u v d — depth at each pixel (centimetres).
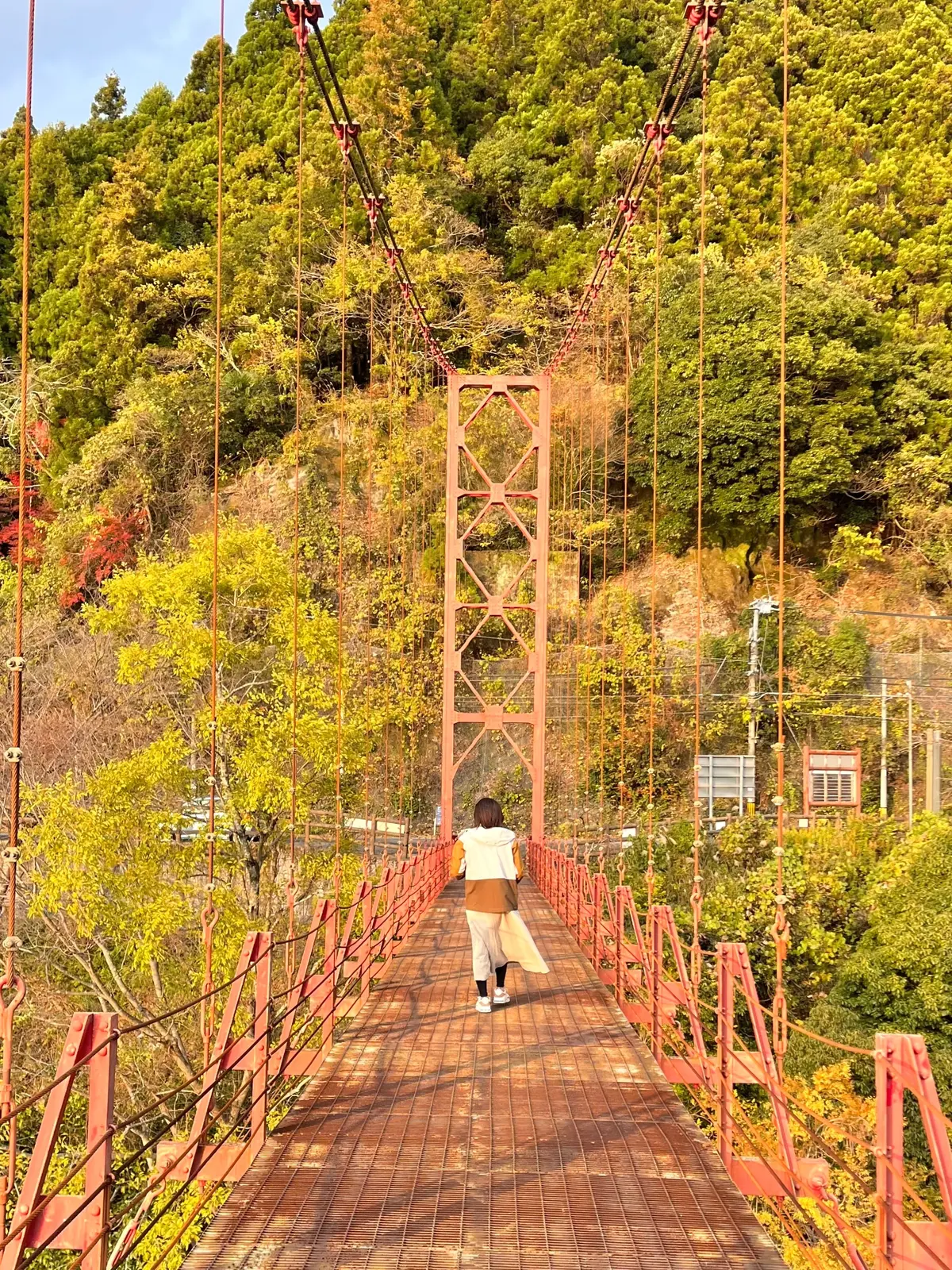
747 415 2995
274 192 3684
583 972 880
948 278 3353
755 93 3603
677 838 2155
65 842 1474
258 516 2903
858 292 3278
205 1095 425
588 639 2792
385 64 3756
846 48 3722
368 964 770
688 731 2683
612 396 3105
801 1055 1630
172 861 1612
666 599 3048
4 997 328
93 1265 303
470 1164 419
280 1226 358
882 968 1647
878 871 1948
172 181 3944
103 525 2934
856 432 3095
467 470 3062
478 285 3344
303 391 3192
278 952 1722
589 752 2559
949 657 2823
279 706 1822
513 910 703
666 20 4119
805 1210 353
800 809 2570
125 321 3534
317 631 1773
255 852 1809
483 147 3825
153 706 2019
